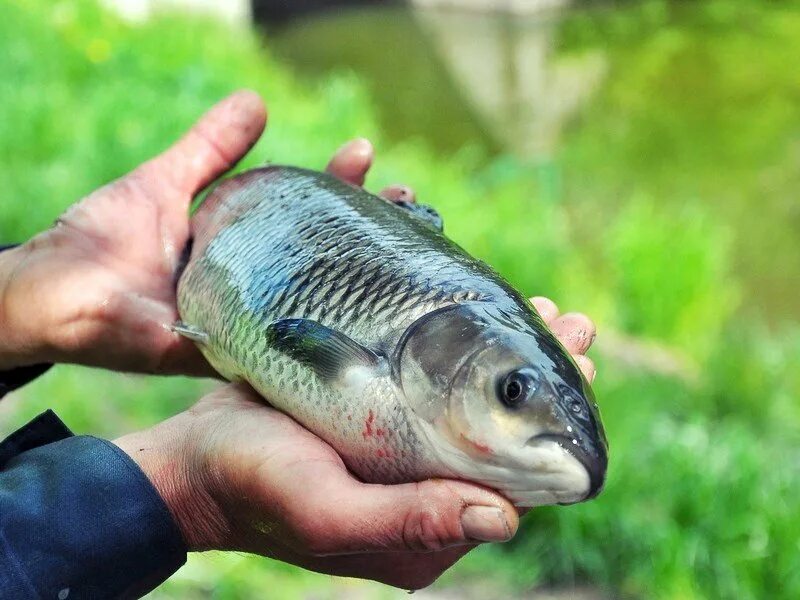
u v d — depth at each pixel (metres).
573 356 0.38
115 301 0.49
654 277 1.40
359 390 0.35
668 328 1.40
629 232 1.48
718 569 0.79
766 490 0.86
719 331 1.47
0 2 1.90
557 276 1.33
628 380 1.05
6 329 0.49
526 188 1.82
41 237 0.52
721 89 2.57
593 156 2.18
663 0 3.25
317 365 0.35
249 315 0.40
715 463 0.86
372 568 0.37
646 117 2.44
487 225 1.36
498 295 0.36
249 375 0.39
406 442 0.34
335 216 0.41
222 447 0.34
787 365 1.18
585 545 0.77
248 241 0.43
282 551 0.36
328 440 0.36
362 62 2.87
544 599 0.73
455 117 2.44
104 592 0.33
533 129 2.39
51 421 0.38
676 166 2.14
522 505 0.34
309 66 2.78
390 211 0.42
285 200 0.44
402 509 0.31
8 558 0.31
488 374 0.33
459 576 0.74
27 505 0.32
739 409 1.07
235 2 2.92
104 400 0.87
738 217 1.90
